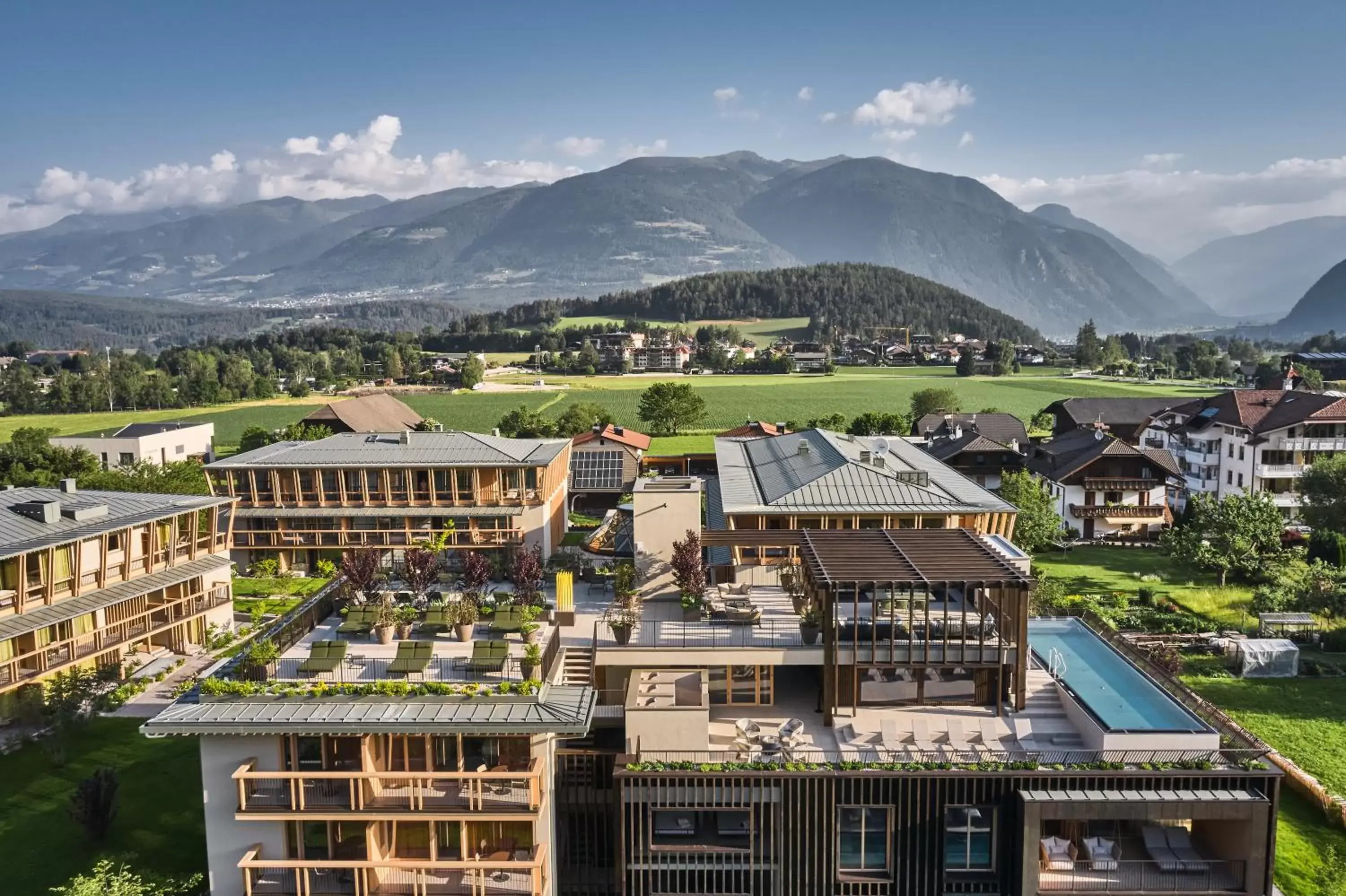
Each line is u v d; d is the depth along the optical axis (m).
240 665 30.00
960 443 94.75
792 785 27.41
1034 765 27.52
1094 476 83.31
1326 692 48.22
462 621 33.19
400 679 29.27
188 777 39.88
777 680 36.12
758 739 30.52
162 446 105.56
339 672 30.19
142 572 50.22
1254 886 26.81
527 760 28.30
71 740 42.94
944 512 44.09
